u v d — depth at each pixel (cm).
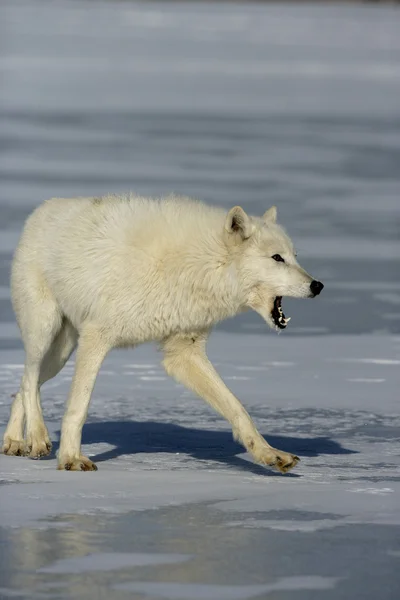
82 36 13200
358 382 1972
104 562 1005
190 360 1463
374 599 932
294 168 5069
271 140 5994
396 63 10812
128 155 5359
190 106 7412
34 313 1484
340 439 1592
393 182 4766
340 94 8181
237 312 1463
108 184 4409
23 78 8750
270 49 12150
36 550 1034
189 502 1214
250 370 2061
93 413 1750
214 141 5919
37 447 1452
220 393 1425
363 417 1730
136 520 1137
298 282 1404
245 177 4753
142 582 957
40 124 6391
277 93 8181
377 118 6969
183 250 1411
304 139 6047
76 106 7231
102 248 1419
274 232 1428
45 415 1723
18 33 13300
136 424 1684
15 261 1525
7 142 5644
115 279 1403
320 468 1412
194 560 1015
